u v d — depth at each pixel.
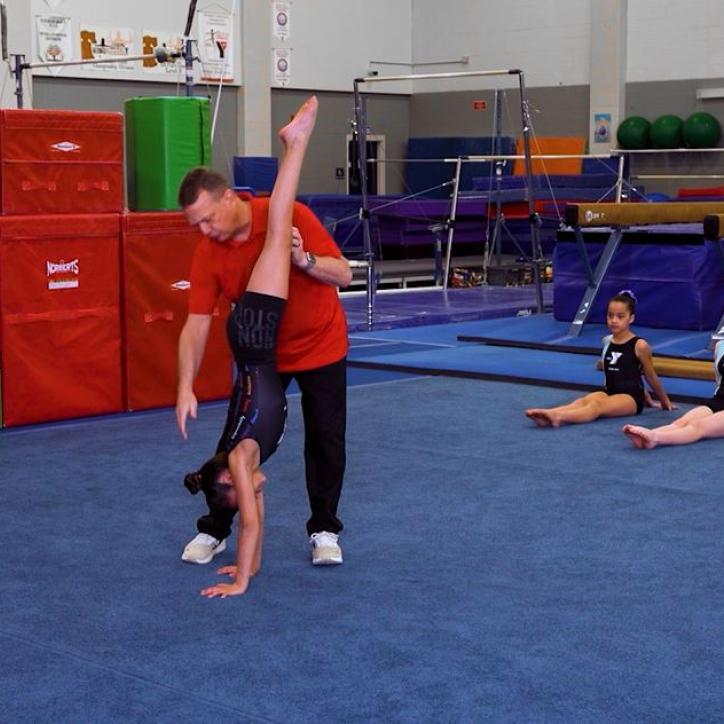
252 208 4.05
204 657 3.45
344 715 3.05
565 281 11.17
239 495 3.99
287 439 6.43
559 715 3.04
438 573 4.21
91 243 7.09
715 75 17.88
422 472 5.69
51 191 6.99
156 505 5.14
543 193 16.38
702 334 10.21
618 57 18.59
